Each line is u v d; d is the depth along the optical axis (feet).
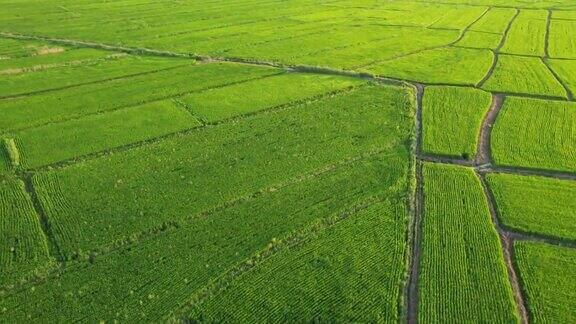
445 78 170.60
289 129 133.49
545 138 129.59
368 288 82.89
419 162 119.75
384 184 109.91
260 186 108.88
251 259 88.58
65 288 82.79
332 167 116.57
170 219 98.43
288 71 177.06
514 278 85.76
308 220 98.22
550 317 77.66
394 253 90.22
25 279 84.43
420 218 99.55
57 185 109.09
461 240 93.30
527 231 96.02
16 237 93.40
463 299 80.89
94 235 93.91
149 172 114.11
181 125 135.95
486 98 154.20
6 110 144.87
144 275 85.20
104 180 111.04
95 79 168.76
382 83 166.50
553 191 107.76
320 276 85.05
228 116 141.28
